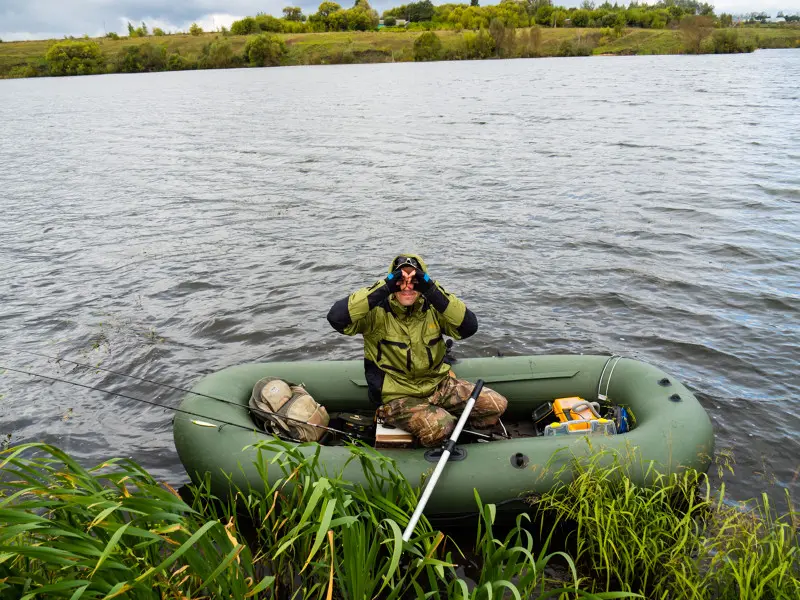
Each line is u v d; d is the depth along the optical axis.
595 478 3.56
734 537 3.22
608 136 18.92
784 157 14.56
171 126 25.22
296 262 8.70
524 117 24.33
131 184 14.26
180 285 7.96
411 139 19.62
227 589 2.71
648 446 3.79
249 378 4.45
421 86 41.06
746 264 8.13
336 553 3.20
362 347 6.34
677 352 6.03
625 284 7.62
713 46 75.56
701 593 2.99
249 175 14.84
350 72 59.69
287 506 3.32
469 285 7.75
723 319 6.65
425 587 3.34
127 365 6.01
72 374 5.85
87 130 24.88
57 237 10.20
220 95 39.31
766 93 30.42
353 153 17.38
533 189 12.50
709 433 3.99
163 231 10.37
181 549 2.44
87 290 7.88
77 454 4.70
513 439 3.91
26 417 5.16
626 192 11.94
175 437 4.03
